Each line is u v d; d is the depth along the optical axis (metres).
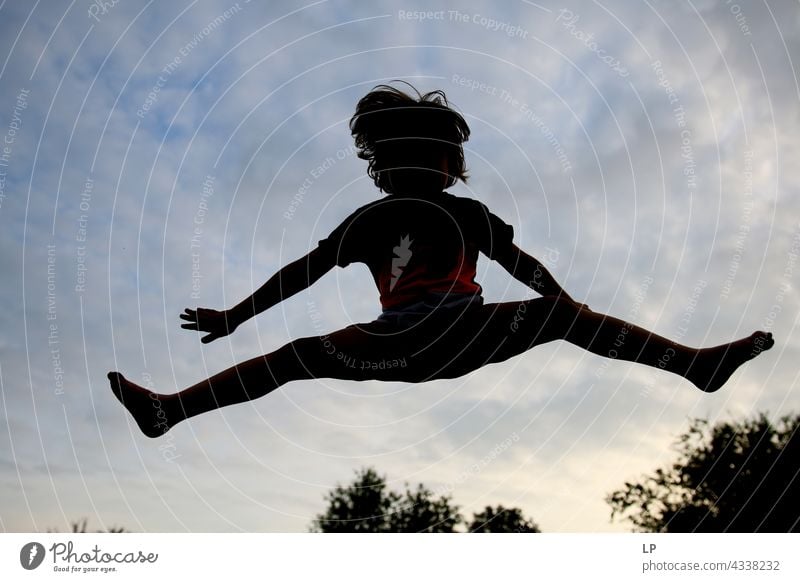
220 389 3.90
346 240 4.25
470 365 3.97
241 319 4.31
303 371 3.93
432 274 4.07
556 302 3.89
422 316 3.95
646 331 3.86
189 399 3.90
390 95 4.53
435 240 4.13
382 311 4.12
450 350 3.93
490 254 4.23
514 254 4.22
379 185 4.53
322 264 4.27
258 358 3.94
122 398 3.89
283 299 4.32
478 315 3.92
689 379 3.88
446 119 4.45
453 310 3.93
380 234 4.21
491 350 3.93
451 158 4.50
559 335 3.88
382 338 3.95
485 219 4.20
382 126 4.46
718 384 3.85
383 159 4.43
